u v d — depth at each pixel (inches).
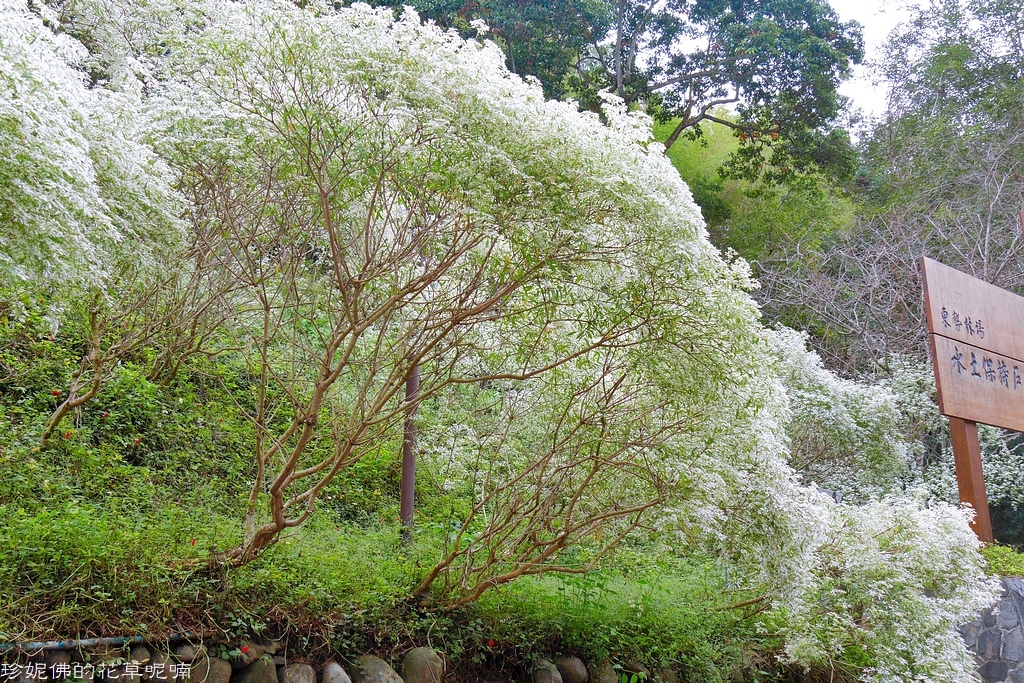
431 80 156.7
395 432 210.1
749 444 207.6
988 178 565.3
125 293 205.3
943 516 230.7
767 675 223.0
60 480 188.9
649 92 610.5
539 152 163.2
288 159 161.8
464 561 199.0
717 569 247.6
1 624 133.7
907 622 213.5
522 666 193.3
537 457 203.5
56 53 161.6
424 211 171.0
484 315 191.6
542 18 515.2
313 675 161.3
